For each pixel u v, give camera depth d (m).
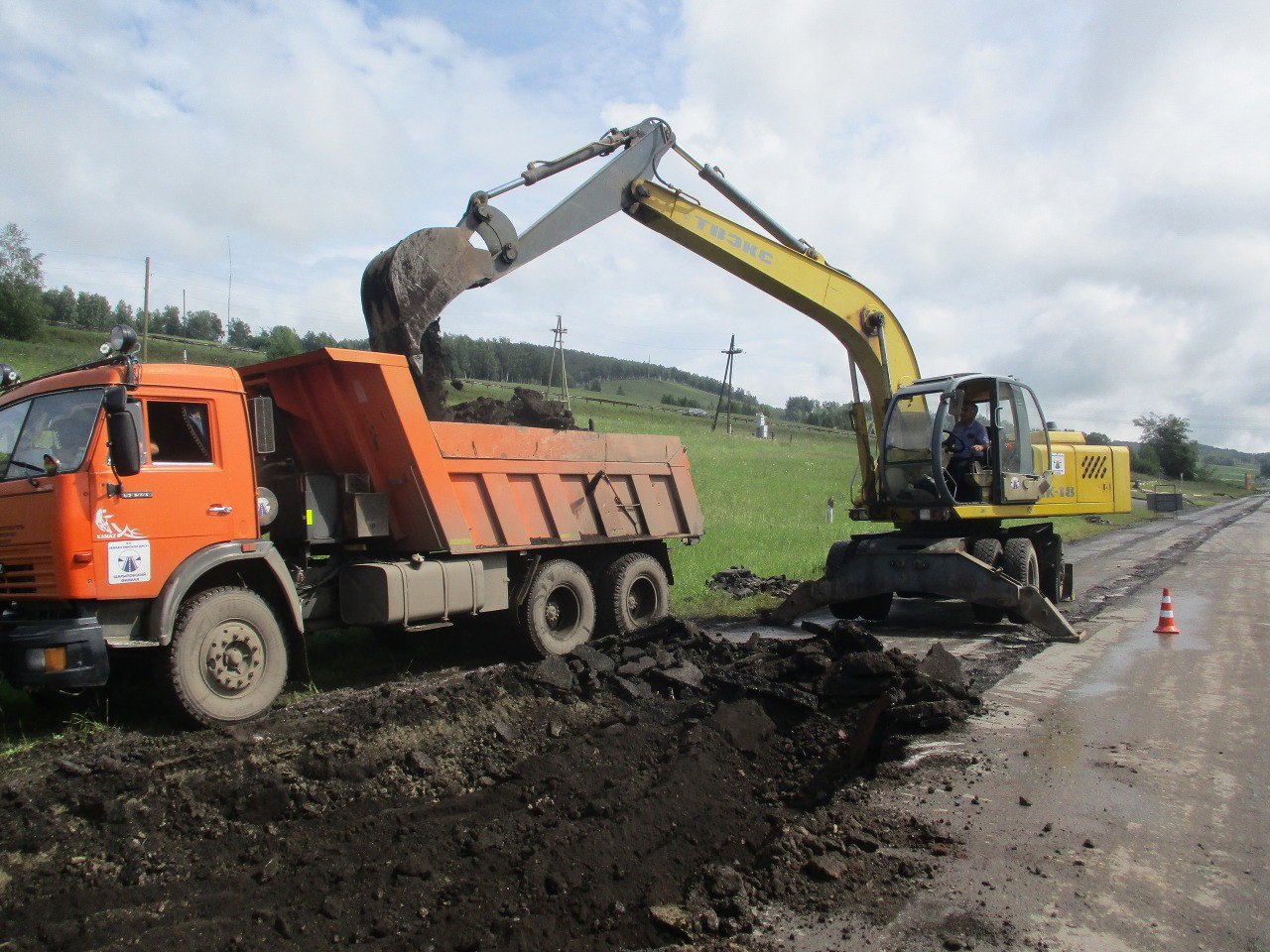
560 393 76.25
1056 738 6.66
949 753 6.30
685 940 3.96
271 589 7.49
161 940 4.05
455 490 8.70
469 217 9.38
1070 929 3.96
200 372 7.09
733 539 20.97
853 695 7.39
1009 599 10.73
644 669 7.89
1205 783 5.74
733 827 5.27
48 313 65.19
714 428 67.69
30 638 6.07
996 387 12.02
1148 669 8.98
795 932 3.98
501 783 5.88
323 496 8.07
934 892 4.30
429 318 8.84
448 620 8.73
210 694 6.73
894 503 12.14
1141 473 108.44
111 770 5.67
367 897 4.39
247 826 5.21
